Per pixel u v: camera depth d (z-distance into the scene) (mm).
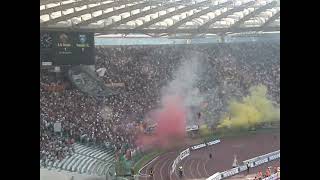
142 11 24266
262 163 22609
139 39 25938
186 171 20516
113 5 23078
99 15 22719
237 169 21062
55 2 21281
